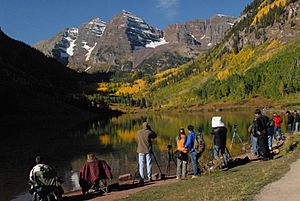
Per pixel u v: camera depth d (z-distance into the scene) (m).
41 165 16.19
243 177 15.67
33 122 126.06
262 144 20.48
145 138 20.09
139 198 15.68
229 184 14.56
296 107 108.38
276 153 23.70
